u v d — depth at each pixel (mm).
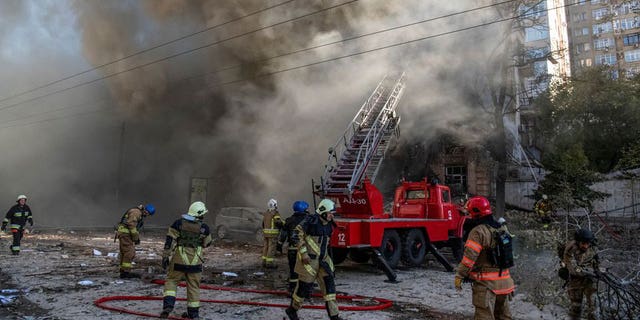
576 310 4371
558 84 20641
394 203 10383
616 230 10711
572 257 4336
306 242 4516
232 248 12227
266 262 8680
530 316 4887
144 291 6078
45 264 8492
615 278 4438
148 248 11711
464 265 3342
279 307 5207
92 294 5809
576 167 15453
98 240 13805
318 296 5941
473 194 18922
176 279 4633
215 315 4801
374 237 7770
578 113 19844
